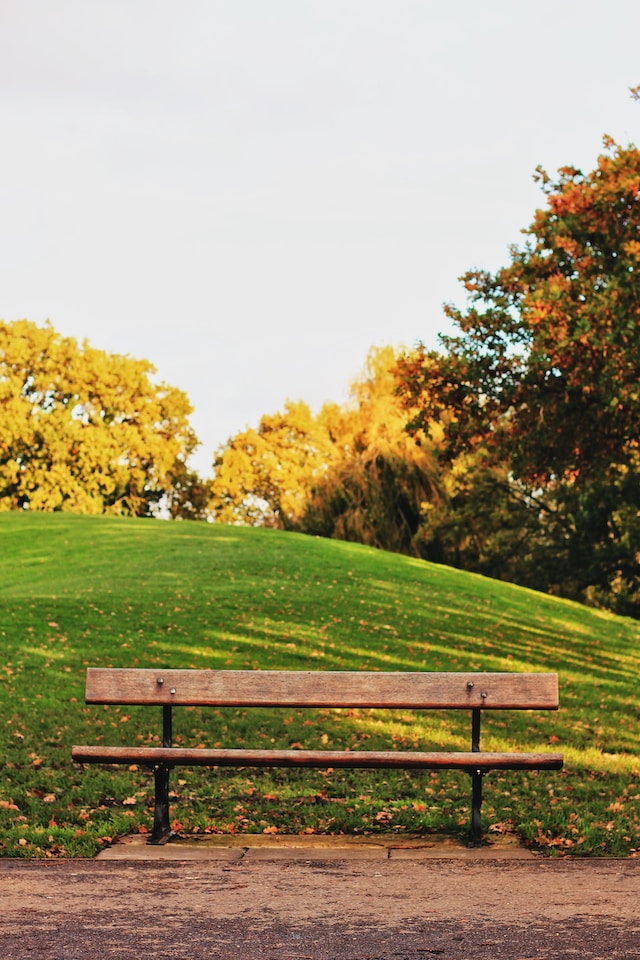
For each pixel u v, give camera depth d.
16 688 13.81
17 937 4.62
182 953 4.41
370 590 24.92
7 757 9.98
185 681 6.99
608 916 4.93
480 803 6.86
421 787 9.19
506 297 21.52
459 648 20.16
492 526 43.88
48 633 18.38
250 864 6.12
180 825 7.30
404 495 42.56
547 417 20.66
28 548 30.78
